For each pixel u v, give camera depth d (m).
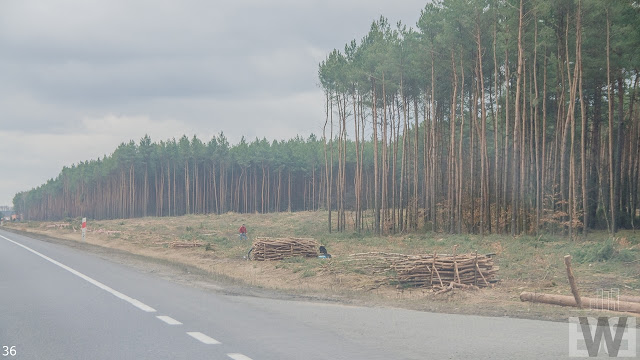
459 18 46.75
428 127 58.22
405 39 56.31
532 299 15.22
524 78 44.25
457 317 11.03
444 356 7.57
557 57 46.78
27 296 13.78
